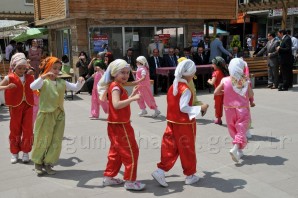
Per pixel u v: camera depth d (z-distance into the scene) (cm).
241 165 521
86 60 1278
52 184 473
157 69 1222
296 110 880
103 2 1252
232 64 526
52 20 1361
